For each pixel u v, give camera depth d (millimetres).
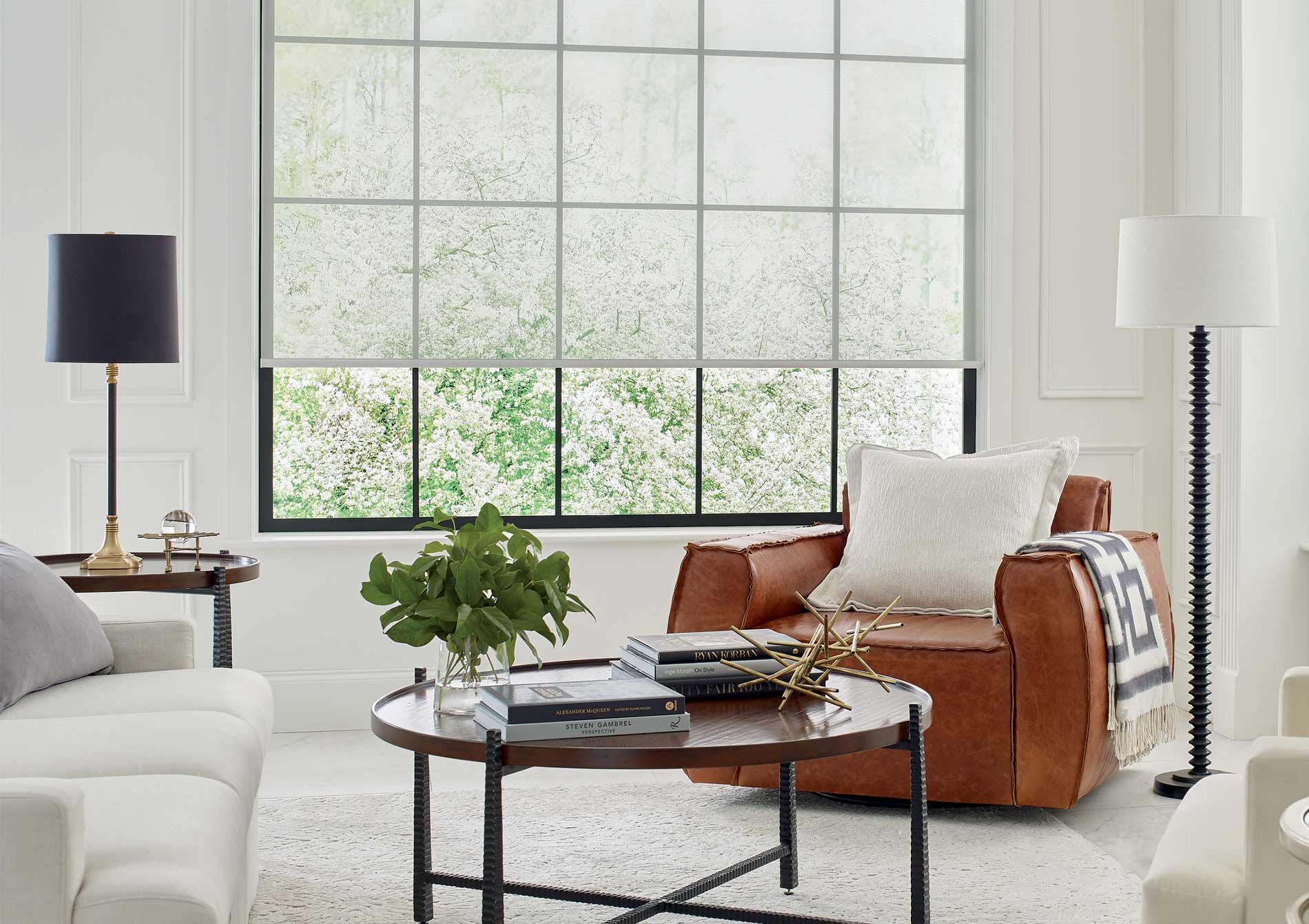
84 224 4449
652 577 4727
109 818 1846
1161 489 4941
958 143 4926
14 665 2611
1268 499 4328
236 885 2078
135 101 4465
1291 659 4352
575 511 4898
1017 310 4863
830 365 4859
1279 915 1665
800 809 3510
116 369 3529
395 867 3016
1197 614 3701
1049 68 4867
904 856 3092
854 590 3777
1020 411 4879
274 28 4602
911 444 5023
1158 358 4938
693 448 4938
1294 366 4340
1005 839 3223
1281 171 4273
